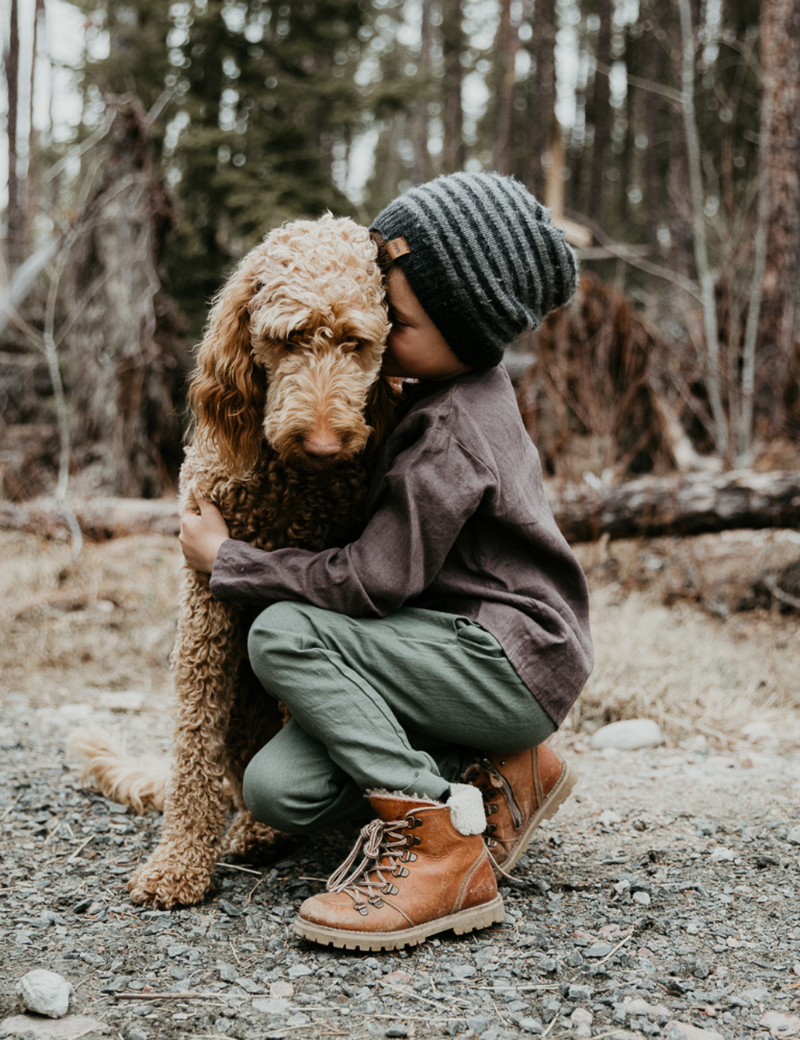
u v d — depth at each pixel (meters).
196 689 2.05
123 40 12.09
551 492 5.53
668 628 4.73
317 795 1.96
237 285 1.85
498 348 1.98
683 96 6.71
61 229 7.30
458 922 1.85
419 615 1.98
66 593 5.26
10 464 7.04
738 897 2.06
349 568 1.90
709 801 2.69
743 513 5.20
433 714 1.94
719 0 17.44
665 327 9.24
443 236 1.87
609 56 18.12
